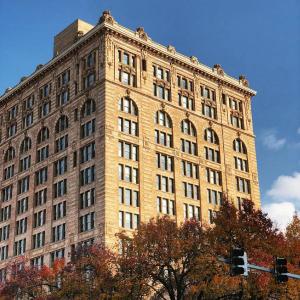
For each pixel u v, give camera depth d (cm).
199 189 9556
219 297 5197
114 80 8888
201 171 9725
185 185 9381
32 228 9406
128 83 9138
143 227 6147
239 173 10456
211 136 10250
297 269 5019
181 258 5725
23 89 10712
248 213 5381
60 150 9331
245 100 11244
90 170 8556
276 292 5047
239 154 10656
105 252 6359
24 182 10044
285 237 5588
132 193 8469
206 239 5531
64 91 9669
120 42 9231
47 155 9631
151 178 8831
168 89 9769
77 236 8338
